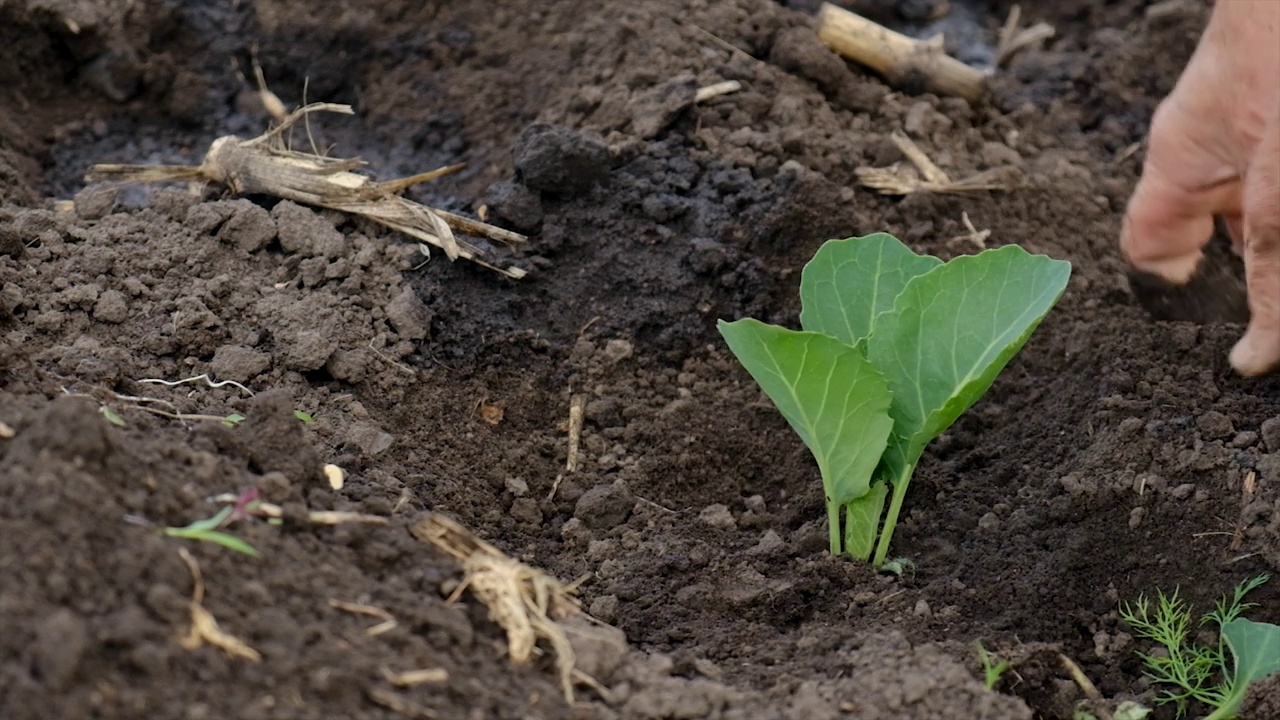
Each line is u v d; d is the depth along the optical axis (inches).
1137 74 188.4
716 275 140.3
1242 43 119.3
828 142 155.2
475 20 185.6
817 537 119.3
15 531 80.2
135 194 159.2
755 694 96.2
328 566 91.7
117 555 81.7
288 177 140.3
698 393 135.6
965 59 198.2
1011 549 117.6
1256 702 100.7
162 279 130.0
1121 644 109.3
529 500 122.8
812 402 108.6
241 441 100.7
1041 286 105.8
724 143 151.4
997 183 156.9
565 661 91.5
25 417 90.2
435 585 94.7
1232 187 130.6
